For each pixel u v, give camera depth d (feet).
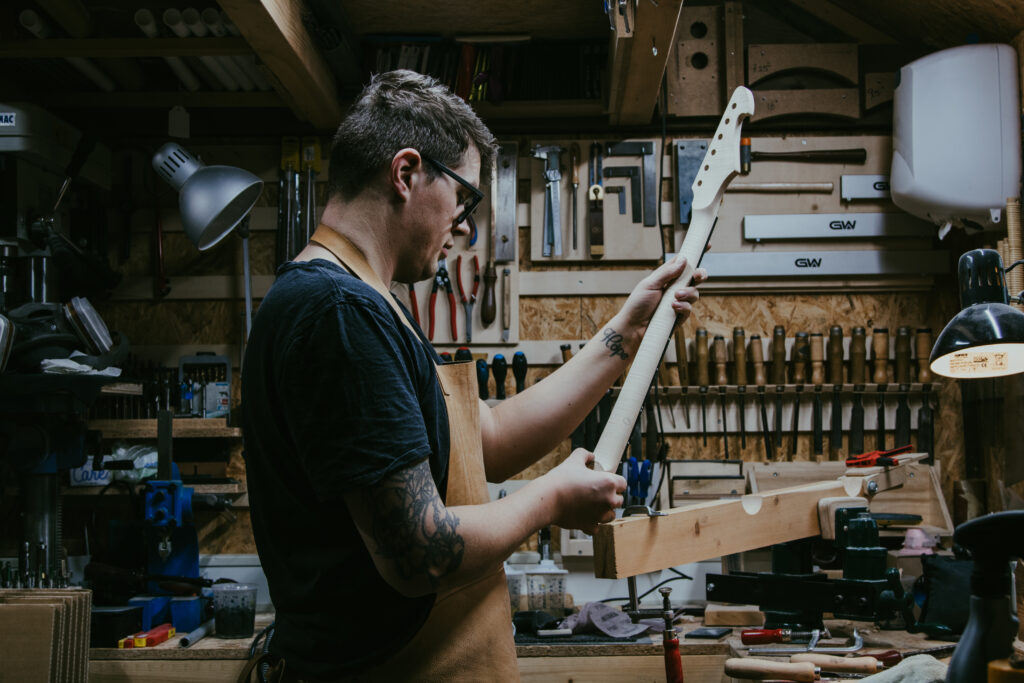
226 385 10.53
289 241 10.71
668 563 6.64
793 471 10.28
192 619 8.87
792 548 7.88
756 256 10.71
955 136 9.32
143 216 11.06
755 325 10.83
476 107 10.44
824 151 10.76
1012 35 9.30
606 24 10.09
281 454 3.43
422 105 3.71
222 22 9.04
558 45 10.58
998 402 9.31
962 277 5.65
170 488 8.88
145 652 8.14
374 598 3.45
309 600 3.47
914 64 9.71
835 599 6.88
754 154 10.81
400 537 3.09
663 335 4.95
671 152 10.97
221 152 11.12
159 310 11.00
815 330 10.82
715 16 10.96
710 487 10.05
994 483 9.57
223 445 10.47
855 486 7.65
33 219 9.58
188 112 11.10
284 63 8.93
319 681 3.50
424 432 3.25
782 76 10.92
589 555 10.11
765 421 10.37
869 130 10.88
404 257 3.85
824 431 10.59
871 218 10.69
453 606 3.75
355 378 3.14
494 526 3.37
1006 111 9.24
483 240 10.82
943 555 8.98
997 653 3.19
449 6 9.61
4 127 9.30
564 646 8.07
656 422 10.56
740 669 6.12
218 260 11.04
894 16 10.57
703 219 5.19
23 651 6.81
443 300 10.78
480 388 10.04
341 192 3.75
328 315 3.20
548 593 9.16
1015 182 9.20
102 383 8.39
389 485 3.09
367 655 3.46
